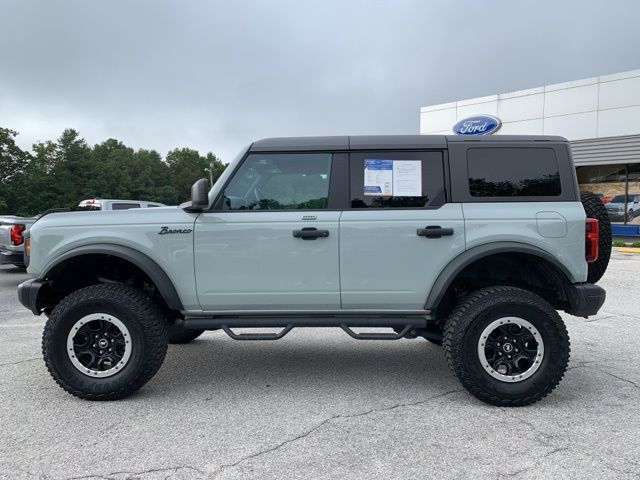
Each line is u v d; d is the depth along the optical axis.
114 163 83.25
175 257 3.95
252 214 3.96
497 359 3.80
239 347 5.58
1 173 50.00
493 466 2.87
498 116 21.36
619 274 11.51
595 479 2.72
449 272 3.83
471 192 3.97
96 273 4.47
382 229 3.88
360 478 2.74
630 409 3.72
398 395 4.05
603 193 20.81
